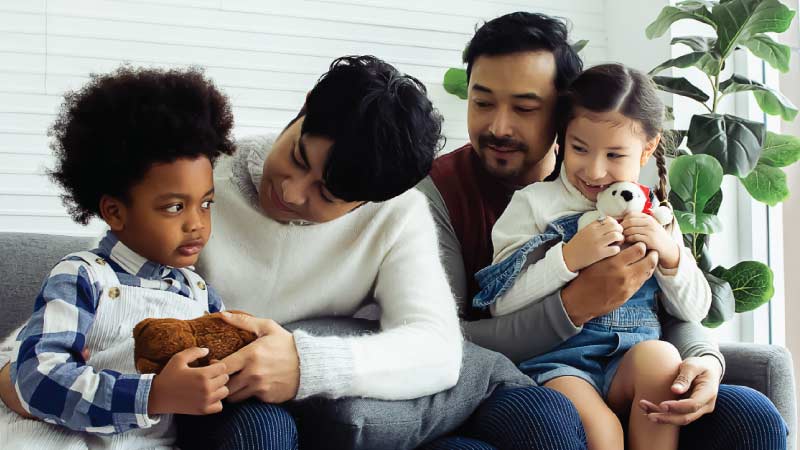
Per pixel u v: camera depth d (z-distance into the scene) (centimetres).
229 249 128
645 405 128
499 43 157
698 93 212
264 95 205
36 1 186
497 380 129
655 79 213
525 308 147
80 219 112
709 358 139
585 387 137
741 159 198
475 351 133
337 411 109
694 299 150
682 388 129
